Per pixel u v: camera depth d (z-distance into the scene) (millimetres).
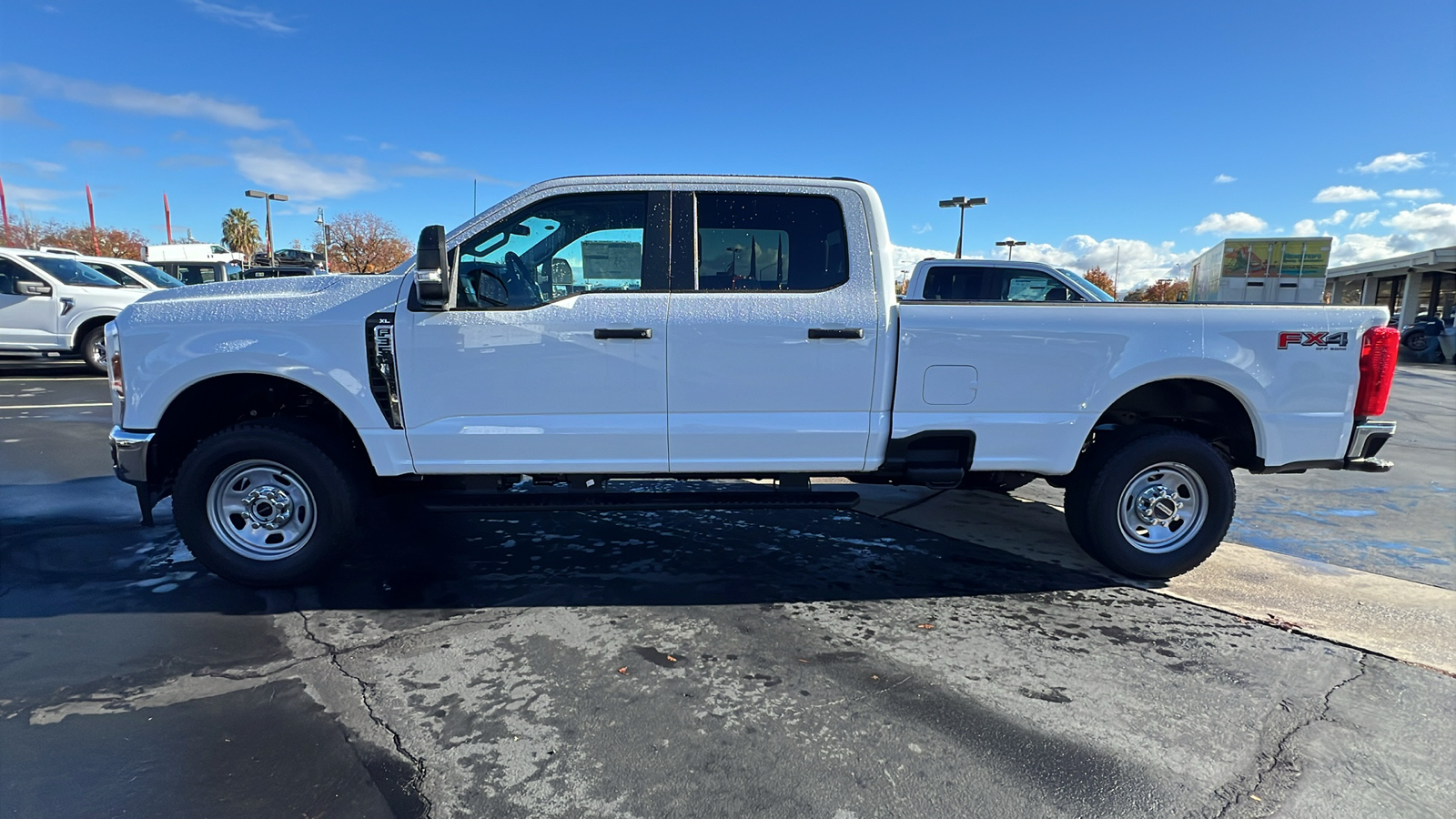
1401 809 2182
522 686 2824
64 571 3932
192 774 2264
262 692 2754
